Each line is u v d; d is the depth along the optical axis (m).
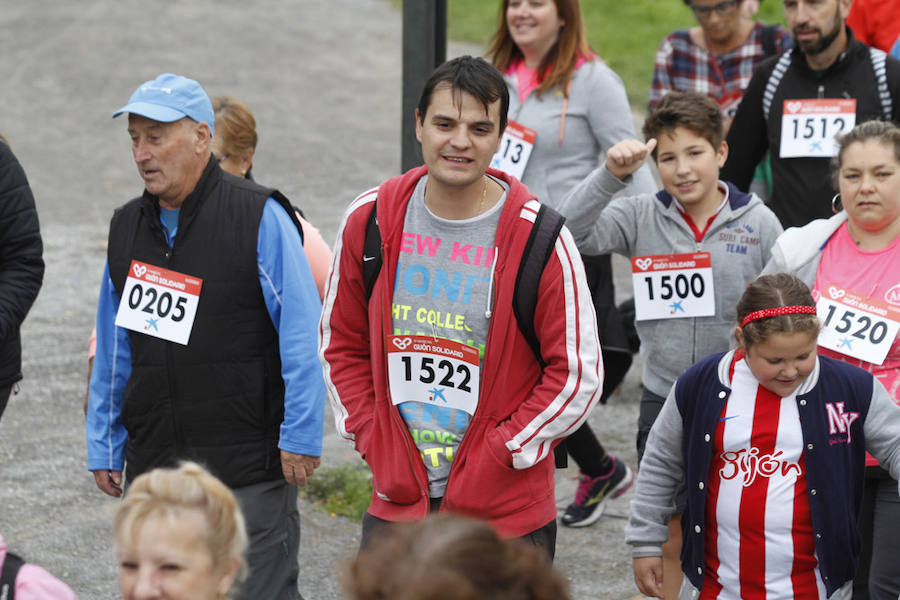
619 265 22.56
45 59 37.97
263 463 8.65
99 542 12.25
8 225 9.38
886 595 8.52
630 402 16.38
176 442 8.59
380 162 29.48
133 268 8.62
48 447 14.76
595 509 12.62
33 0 45.72
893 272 8.87
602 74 11.92
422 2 11.63
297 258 8.53
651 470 8.20
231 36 41.47
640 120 31.88
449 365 7.45
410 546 3.96
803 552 7.59
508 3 12.08
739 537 7.68
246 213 8.48
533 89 12.10
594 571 11.57
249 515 8.64
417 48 11.74
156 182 8.39
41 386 16.77
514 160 12.05
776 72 12.59
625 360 12.05
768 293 7.31
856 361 8.81
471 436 7.45
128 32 41.31
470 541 3.93
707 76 16.28
